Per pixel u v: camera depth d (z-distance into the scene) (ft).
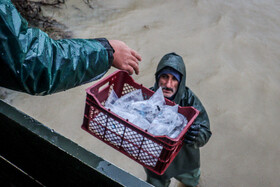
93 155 3.43
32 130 3.52
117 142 6.84
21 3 18.13
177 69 8.19
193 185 10.32
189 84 15.98
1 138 4.00
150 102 7.30
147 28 19.49
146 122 6.84
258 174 12.25
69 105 13.92
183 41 18.94
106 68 4.37
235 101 15.43
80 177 3.63
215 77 16.66
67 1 20.20
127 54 4.78
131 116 6.77
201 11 22.24
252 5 24.04
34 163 3.96
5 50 3.27
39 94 3.78
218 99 15.39
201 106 8.62
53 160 3.67
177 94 8.48
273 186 11.92
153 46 18.06
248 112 14.94
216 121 14.21
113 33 18.54
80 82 4.14
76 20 18.95
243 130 13.98
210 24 20.99
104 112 6.50
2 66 3.35
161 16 20.95
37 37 3.52
